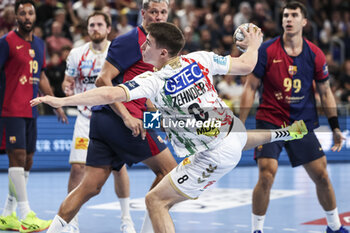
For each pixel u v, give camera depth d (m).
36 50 17.34
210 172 11.18
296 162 15.28
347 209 20.22
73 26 39.16
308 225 17.33
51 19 38.44
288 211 19.94
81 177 16.56
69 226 15.74
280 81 15.08
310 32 44.78
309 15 49.00
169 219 11.15
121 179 15.97
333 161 38.06
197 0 49.12
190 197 11.31
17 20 16.84
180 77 10.81
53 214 19.41
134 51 12.91
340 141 15.75
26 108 16.97
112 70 12.88
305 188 26.23
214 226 17.11
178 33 10.88
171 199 11.29
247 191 25.06
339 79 38.97
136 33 13.06
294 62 15.02
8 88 16.77
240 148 11.52
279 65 15.05
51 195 24.08
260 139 12.13
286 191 25.20
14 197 16.92
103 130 13.15
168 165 13.48
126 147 13.20
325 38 47.12
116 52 12.86
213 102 11.15
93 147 13.34
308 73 15.18
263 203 14.73
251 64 11.75
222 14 44.56
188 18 43.66
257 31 12.18
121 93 10.33
